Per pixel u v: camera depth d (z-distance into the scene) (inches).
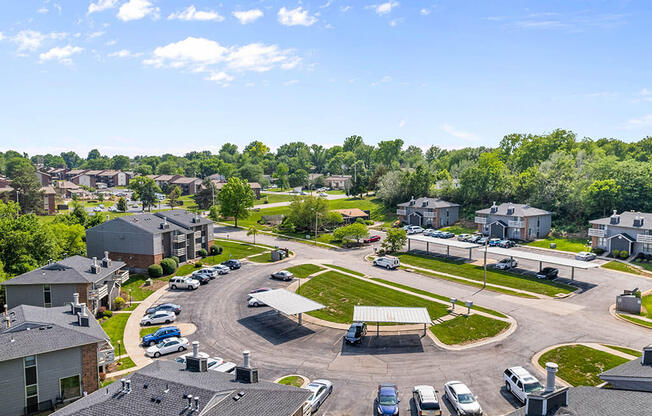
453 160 7485.2
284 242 3892.7
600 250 3068.4
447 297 2230.6
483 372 1416.1
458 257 3088.1
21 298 1913.1
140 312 2098.9
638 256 2878.9
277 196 7386.8
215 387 914.7
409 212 4589.1
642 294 2192.4
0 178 7022.6
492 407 1199.6
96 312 2018.9
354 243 3720.5
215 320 1975.9
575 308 2004.2
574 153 5378.9
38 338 1228.5
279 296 2028.8
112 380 1402.6
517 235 3666.3
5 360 1137.4
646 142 6378.0
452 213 4534.9
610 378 1070.4
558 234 3754.9
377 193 5659.5
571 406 872.9
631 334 1688.0
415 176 5206.7
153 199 6028.5
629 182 3698.3
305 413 1008.2
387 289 2401.6
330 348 1647.4
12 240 2348.7
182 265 3031.5
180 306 2182.6
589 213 3843.5
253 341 1727.4
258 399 912.9
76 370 1266.0
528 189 4399.6
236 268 2957.7
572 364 1448.1
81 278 1952.5
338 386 1341.0
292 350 1633.9
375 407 1216.8
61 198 6628.9
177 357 1574.8
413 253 3270.2
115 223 2874.0
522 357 1517.0
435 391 1302.9
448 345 1648.6
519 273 2628.0
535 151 5570.9
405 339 1718.8
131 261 2854.3
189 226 3208.7
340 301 2231.8
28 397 1200.2
